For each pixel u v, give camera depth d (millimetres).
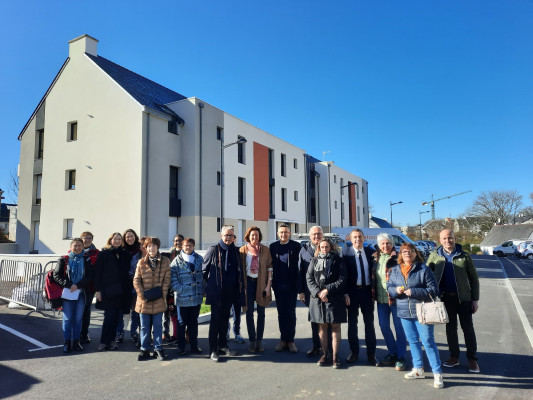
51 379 4477
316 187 37688
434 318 4109
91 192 19547
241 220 24984
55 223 20625
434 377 4207
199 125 21281
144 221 18016
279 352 5648
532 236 49688
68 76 21219
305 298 5469
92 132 19922
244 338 6645
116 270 5859
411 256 4426
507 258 35812
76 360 5227
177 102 21594
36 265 8641
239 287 5582
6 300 9258
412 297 4340
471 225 77625
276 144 29672
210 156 21969
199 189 20781
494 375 4555
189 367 4938
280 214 29578
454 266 4855
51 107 21641
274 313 8922
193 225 20297
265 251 5949
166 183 19672
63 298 5547
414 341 4480
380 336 6660
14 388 4188
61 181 20719
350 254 5230
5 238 27562
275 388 4176
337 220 39938
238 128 25000
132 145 18562
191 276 5613
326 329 4980
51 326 7176
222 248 5570
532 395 3943
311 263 5059
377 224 64812
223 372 4727
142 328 5305
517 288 13617
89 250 6426
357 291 5141
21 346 5871
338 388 4168
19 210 22734
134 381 4414
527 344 6020
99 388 4191
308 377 4531
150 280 5289
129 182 18438
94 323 7680
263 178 27469
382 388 4160
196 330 5672
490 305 9961
